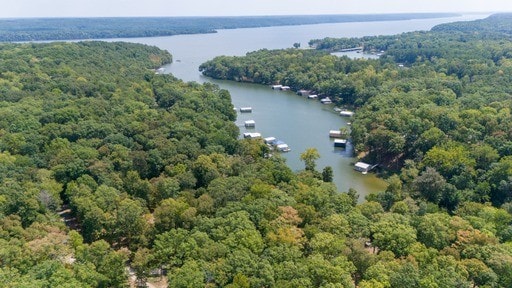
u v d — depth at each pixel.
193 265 86.25
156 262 95.44
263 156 177.25
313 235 101.31
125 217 109.75
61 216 129.12
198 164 144.88
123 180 136.00
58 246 93.62
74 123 179.62
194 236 97.12
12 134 160.25
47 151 153.00
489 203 128.88
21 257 86.69
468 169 143.38
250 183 129.75
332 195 125.56
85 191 122.06
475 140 167.50
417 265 89.31
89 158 144.12
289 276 84.19
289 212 108.31
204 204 115.19
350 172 178.50
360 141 194.12
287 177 139.25
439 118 185.88
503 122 171.88
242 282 80.94
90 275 83.50
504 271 86.94
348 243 96.75
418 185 138.38
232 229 100.56
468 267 88.06
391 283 82.75
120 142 162.50
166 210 110.00
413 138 179.62
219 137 175.88
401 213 117.75
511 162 137.38
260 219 106.88
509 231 104.31
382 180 170.50
